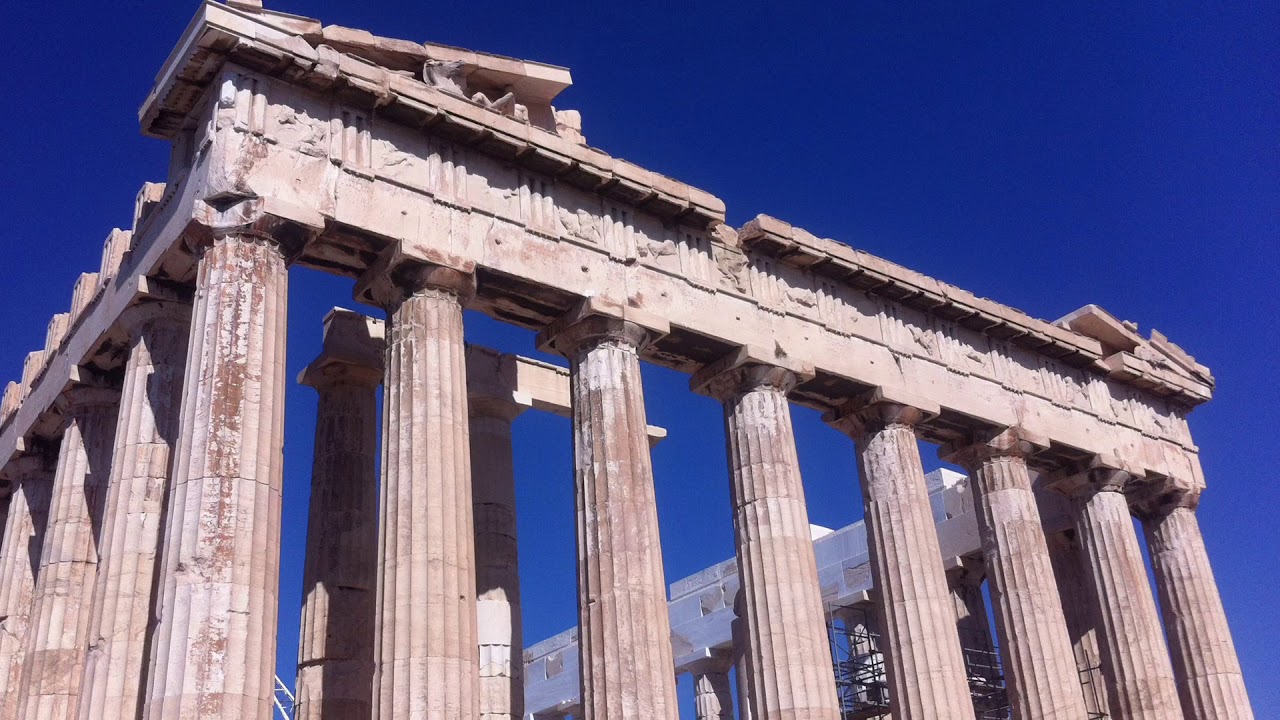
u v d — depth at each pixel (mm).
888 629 28672
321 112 23250
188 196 22172
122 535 22000
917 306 32438
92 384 27109
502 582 30344
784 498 27125
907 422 30688
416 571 21062
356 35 24094
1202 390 39469
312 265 23859
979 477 32844
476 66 25703
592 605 23688
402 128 24359
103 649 21031
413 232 23500
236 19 21984
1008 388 33656
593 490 24609
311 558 27188
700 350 28141
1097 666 37625
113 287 25531
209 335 20469
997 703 39281
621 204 27359
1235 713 34781
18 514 30062
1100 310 36812
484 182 25156
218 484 19312
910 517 29406
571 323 25766
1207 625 35844
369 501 28062
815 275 30641
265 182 21844
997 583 31641
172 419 23344
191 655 18109
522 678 29906
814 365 29062
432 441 22125
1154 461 37094
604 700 22781
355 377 28906
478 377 31750
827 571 45969
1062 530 38812
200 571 18688
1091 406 35938
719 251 28797
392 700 20203
